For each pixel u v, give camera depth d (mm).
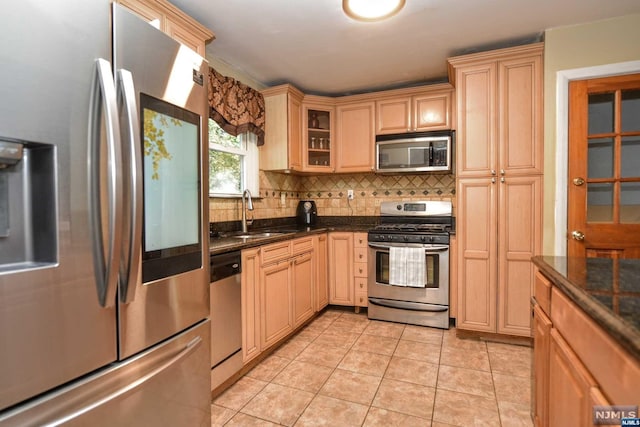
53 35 833
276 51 2697
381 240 3191
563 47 2416
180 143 1276
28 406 797
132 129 986
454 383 2082
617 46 2307
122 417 1011
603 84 2352
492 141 2643
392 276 3105
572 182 2439
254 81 3303
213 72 2576
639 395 642
